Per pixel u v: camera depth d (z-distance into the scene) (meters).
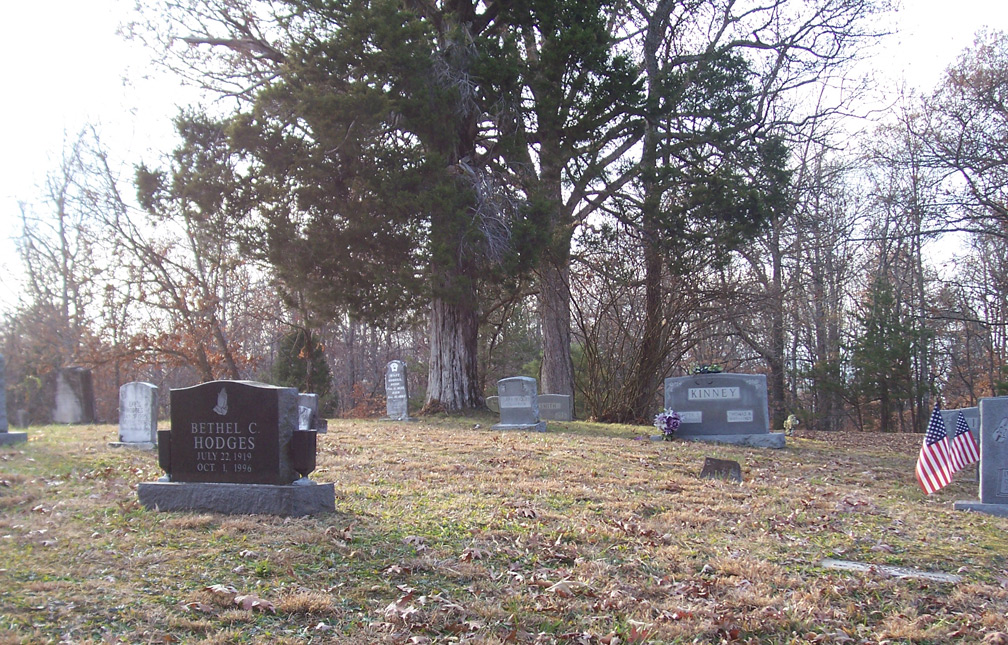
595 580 6.88
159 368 46.25
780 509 10.21
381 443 14.74
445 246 19.50
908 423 48.41
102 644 4.99
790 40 29.67
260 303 45.72
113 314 40.44
